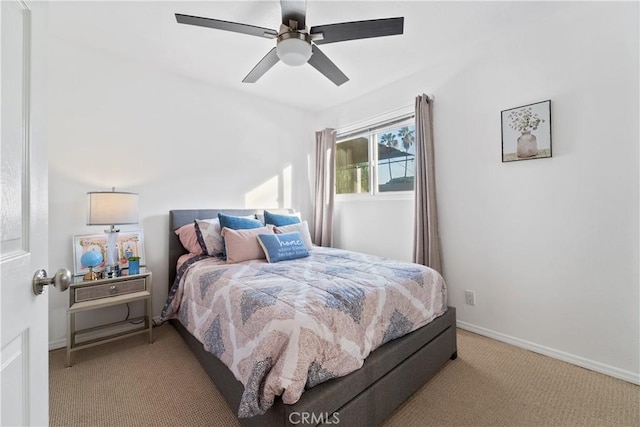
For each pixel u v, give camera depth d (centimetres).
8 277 57
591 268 187
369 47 239
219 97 313
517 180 219
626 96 174
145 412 146
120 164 250
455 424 139
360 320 141
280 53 173
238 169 328
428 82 274
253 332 126
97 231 238
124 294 214
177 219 274
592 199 186
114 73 248
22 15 64
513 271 221
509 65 222
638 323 171
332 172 362
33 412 66
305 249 251
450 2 187
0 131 55
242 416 103
